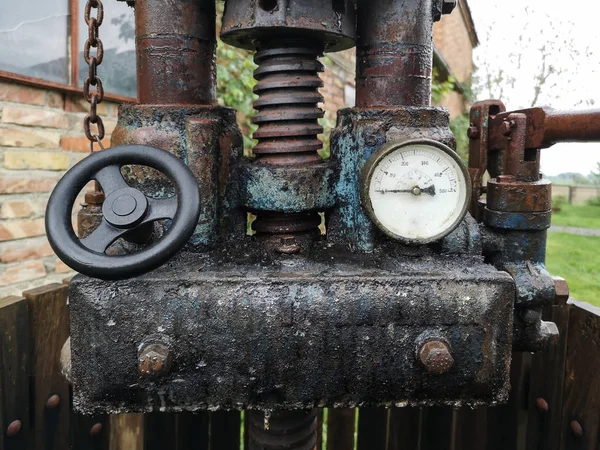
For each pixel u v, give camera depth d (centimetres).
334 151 108
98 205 103
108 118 261
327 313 88
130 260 80
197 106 100
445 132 101
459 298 89
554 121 104
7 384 127
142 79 102
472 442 158
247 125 328
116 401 89
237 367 88
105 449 157
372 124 99
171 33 100
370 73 105
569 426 141
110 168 87
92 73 100
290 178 99
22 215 223
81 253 80
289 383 89
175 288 87
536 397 149
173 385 88
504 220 108
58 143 236
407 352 89
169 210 85
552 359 145
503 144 117
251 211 106
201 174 97
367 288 88
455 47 917
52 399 141
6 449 127
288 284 88
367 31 105
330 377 89
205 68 104
